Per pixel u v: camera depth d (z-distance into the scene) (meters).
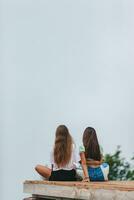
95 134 9.02
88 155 8.97
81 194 8.08
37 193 8.96
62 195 8.43
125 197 7.32
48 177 9.31
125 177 14.55
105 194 7.65
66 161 8.98
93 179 8.95
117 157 14.70
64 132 9.06
